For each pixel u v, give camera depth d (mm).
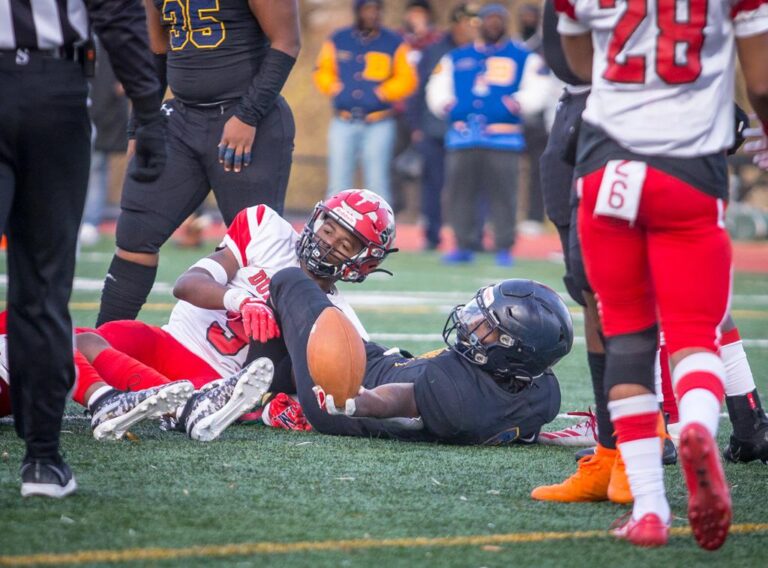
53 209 9672
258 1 15180
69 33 9477
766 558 9008
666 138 8719
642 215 8883
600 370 10562
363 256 13453
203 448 12367
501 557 8805
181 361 14086
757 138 11344
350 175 40406
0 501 9805
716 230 8930
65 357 9930
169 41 15828
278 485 10812
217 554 8578
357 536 9203
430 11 45625
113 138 39500
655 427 9398
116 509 9703
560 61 10828
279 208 15828
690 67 8734
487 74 38125
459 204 39906
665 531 9258
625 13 8812
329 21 80750
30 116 9352
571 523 9898
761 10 8805
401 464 11961
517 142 38906
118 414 12445
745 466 12703
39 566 8164
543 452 12992
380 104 39656
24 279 9766
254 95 15234
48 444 10000
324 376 11383
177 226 15812
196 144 15531
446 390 12836
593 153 9047
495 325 12672
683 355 8969
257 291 13984
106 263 34844
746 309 29172
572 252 10227
